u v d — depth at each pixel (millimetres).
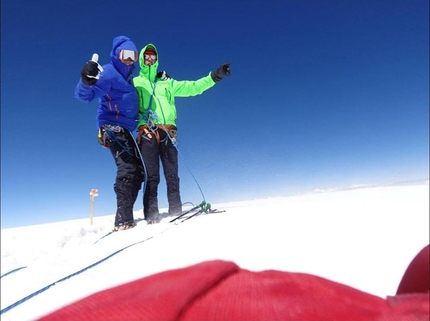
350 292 490
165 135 4000
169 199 3982
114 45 3867
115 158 3703
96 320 389
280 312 410
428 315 410
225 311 412
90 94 3553
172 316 391
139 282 522
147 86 4133
